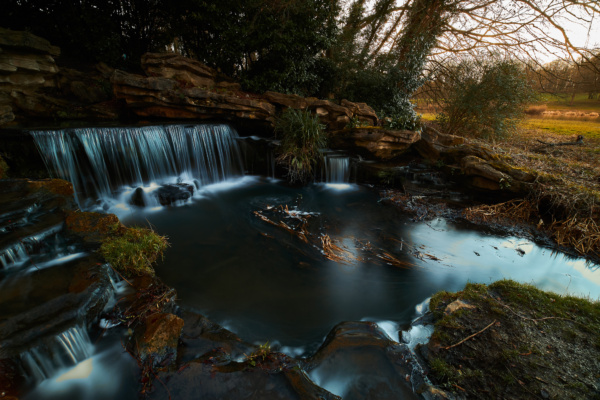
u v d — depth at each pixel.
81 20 9.63
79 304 2.84
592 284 4.57
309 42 11.11
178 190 6.91
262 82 11.09
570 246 5.58
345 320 3.69
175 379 2.46
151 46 11.83
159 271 4.46
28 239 3.58
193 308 3.74
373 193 8.15
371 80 12.14
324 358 2.84
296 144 8.28
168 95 8.12
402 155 9.49
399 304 4.02
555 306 3.37
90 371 2.55
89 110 8.45
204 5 9.52
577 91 16.23
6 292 3.00
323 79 12.84
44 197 4.50
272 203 7.34
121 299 3.24
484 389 2.45
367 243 5.57
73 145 6.09
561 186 6.33
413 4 12.71
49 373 2.48
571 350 2.78
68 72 8.86
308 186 8.62
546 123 15.82
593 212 5.77
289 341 3.30
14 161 5.67
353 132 8.93
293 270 4.71
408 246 5.55
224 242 5.45
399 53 13.18
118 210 6.25
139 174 7.12
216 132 8.57
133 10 10.80
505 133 10.79
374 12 13.58
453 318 3.24
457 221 6.54
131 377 2.50
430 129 9.19
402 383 2.58
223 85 10.06
